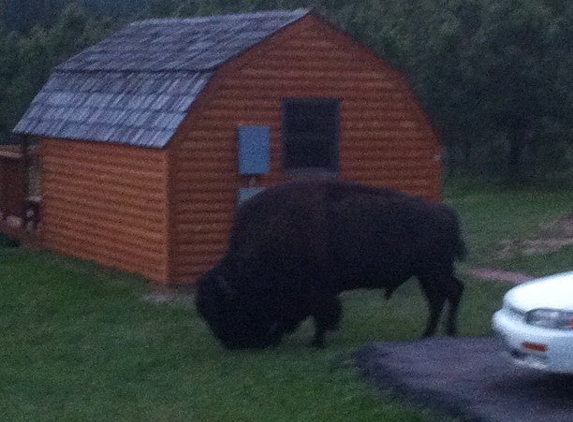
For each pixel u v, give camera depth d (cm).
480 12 3209
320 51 1700
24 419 949
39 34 3362
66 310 1470
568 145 3247
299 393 996
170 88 1658
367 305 1513
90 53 2031
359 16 3341
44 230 1977
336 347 1224
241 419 922
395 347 1128
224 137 1625
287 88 1675
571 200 2828
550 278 976
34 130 1939
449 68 3191
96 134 1736
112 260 1761
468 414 872
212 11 3716
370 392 981
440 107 3222
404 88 1777
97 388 1058
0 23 4047
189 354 1202
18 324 1398
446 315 1411
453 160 3431
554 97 3112
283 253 1201
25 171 2048
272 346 1243
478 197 2955
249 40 1670
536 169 3306
